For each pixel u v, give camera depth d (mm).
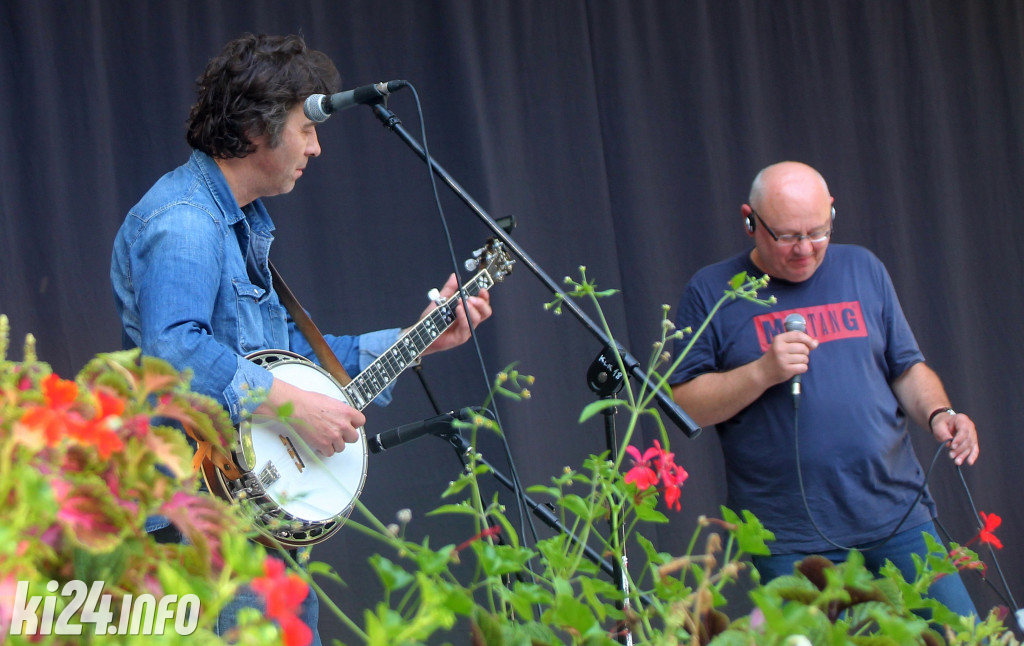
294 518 2783
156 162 4625
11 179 4332
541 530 4605
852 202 5832
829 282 3824
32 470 984
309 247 4922
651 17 5586
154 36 4656
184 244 2791
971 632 1446
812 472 3615
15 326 4270
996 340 5977
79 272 4398
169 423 2584
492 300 5078
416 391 4969
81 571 1019
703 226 5582
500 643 1201
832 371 3693
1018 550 5777
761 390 3545
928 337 5879
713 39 5707
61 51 4461
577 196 5363
